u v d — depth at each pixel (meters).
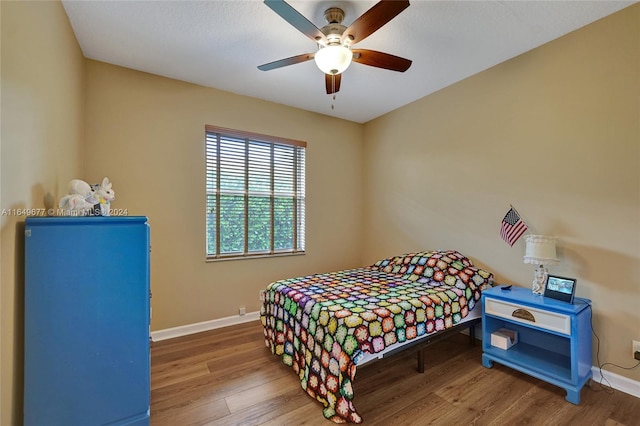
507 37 2.22
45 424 1.18
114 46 2.30
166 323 2.83
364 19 1.58
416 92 3.22
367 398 1.87
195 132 2.97
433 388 1.98
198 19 1.98
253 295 3.33
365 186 4.20
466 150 2.91
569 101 2.19
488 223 2.73
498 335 2.34
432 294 2.25
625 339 1.92
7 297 1.10
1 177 1.06
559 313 1.88
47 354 1.19
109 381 1.29
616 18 1.95
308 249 3.73
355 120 4.12
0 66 1.05
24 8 1.26
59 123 1.78
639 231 1.88
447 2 1.83
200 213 3.00
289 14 1.51
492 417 1.68
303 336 2.03
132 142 2.66
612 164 1.99
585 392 1.92
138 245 1.36
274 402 1.83
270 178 3.48
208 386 2.01
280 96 3.29
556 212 2.26
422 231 3.39
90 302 1.26
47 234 1.20
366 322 1.76
